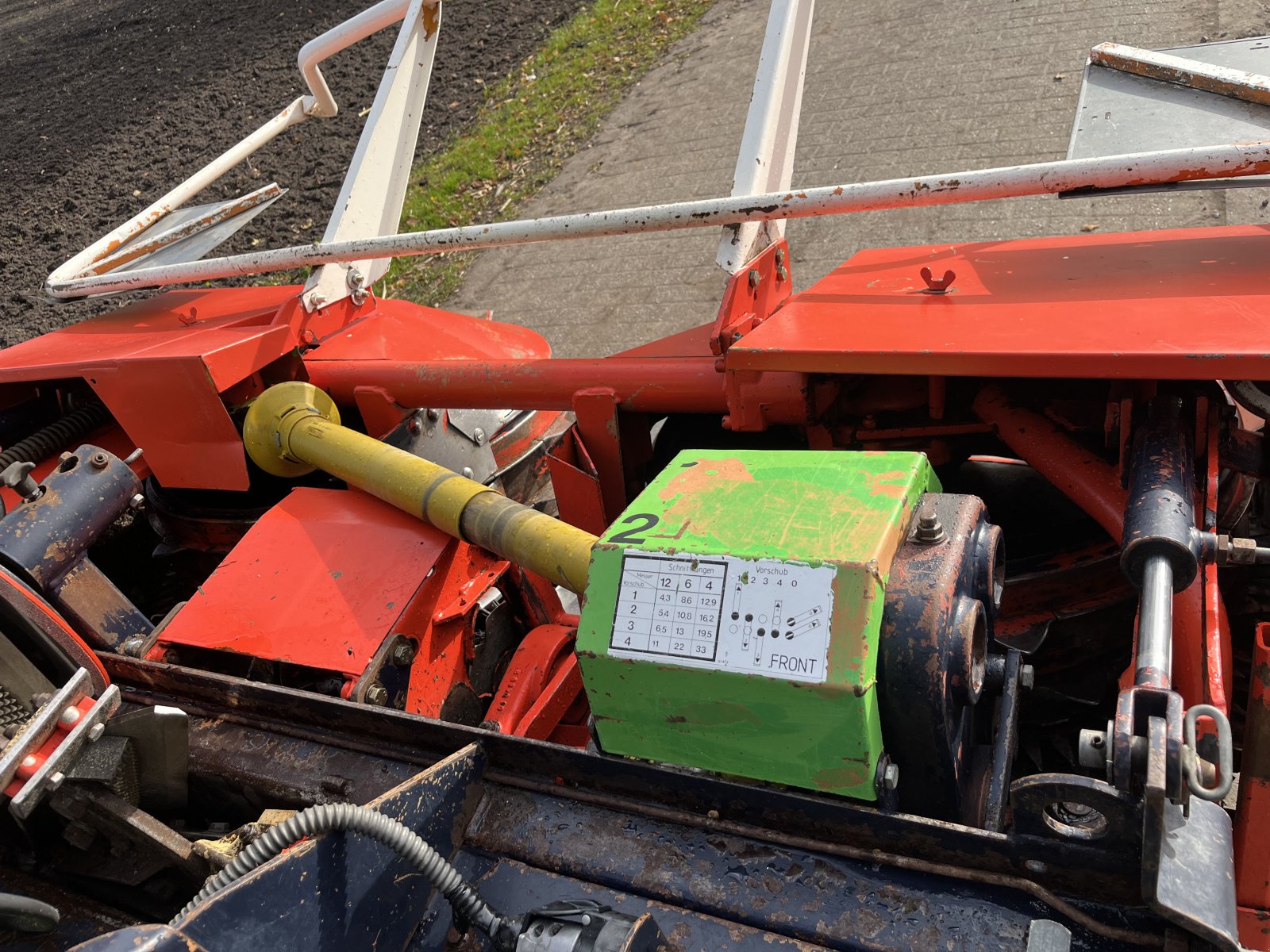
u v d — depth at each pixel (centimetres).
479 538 220
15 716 171
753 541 146
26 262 742
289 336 295
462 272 641
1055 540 245
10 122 1014
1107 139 224
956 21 708
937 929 137
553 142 746
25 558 219
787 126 270
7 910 137
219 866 165
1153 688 123
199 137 876
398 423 292
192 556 320
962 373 192
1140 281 216
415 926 156
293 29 1072
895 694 144
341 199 314
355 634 214
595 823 165
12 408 328
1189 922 117
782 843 153
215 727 206
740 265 240
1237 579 235
